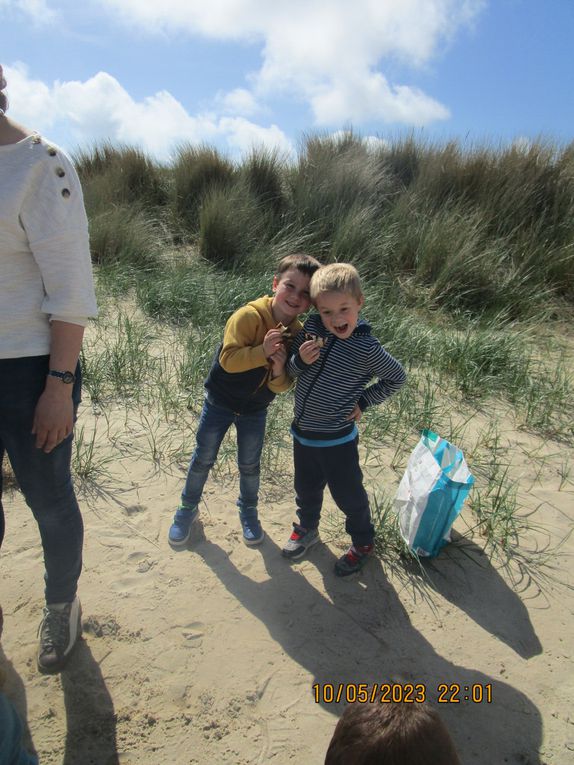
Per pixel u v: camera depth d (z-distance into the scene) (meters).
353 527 2.58
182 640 2.25
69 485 1.94
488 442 3.95
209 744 1.89
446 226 7.01
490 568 2.77
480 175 7.93
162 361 4.85
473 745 1.94
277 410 4.09
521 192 7.42
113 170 9.60
